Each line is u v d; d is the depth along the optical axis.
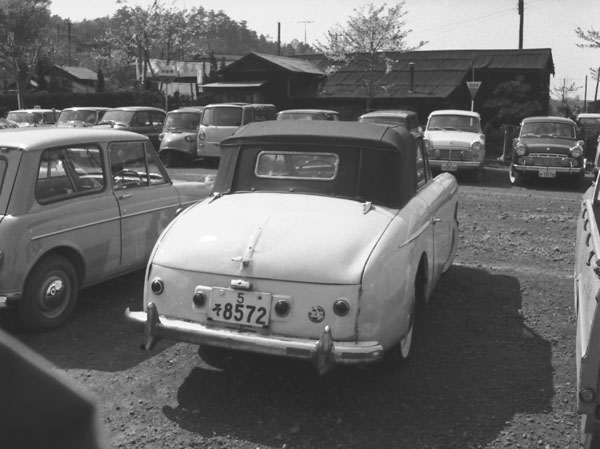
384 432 3.53
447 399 3.93
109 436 3.43
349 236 3.78
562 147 14.51
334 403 3.86
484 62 28.12
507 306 5.74
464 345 4.81
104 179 5.57
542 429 3.57
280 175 4.52
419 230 4.32
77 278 5.25
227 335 3.63
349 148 4.37
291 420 3.66
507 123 25.31
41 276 4.85
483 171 18.06
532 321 5.36
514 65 27.28
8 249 4.57
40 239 4.80
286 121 4.80
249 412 3.75
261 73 30.03
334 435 3.50
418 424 3.62
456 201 6.31
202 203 4.45
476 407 3.83
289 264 3.63
